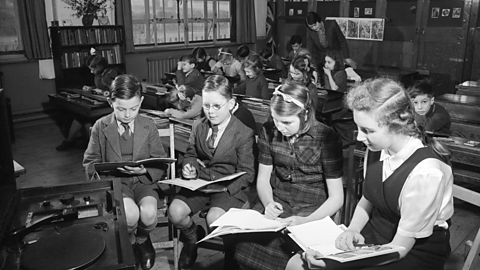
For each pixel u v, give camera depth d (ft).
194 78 20.03
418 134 5.68
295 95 6.99
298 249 6.79
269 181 8.03
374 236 6.21
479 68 26.58
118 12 27.48
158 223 9.05
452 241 10.53
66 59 24.57
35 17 23.71
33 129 22.82
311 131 7.34
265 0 36.52
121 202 5.80
